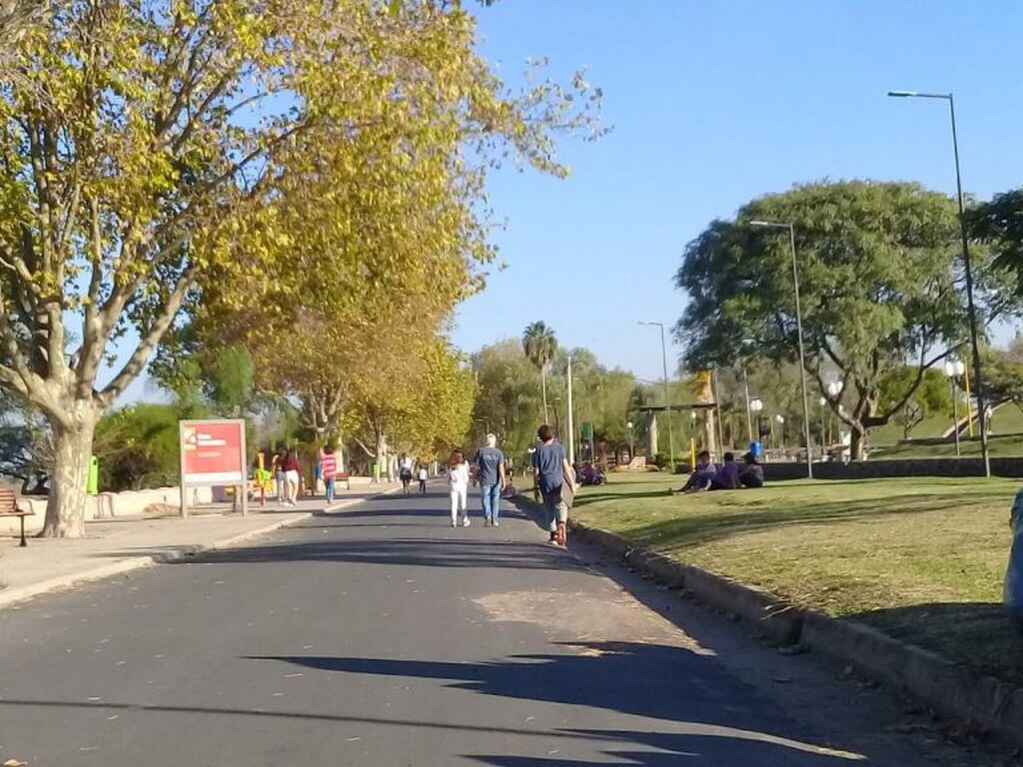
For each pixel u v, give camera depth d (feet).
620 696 28.45
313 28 71.46
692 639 37.22
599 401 340.59
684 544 59.52
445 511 120.06
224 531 91.09
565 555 66.49
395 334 161.58
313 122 75.56
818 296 166.40
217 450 115.14
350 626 39.32
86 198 74.08
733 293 173.37
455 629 38.47
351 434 265.75
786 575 43.09
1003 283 155.22
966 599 33.86
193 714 27.07
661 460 260.62
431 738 24.38
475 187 84.69
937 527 53.78
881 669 29.32
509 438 340.18
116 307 83.46
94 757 23.56
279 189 78.48
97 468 135.74
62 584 55.21
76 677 32.14
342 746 23.89
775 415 306.76
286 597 47.57
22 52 61.05
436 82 74.90
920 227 167.53
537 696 28.40
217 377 156.25
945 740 24.13
